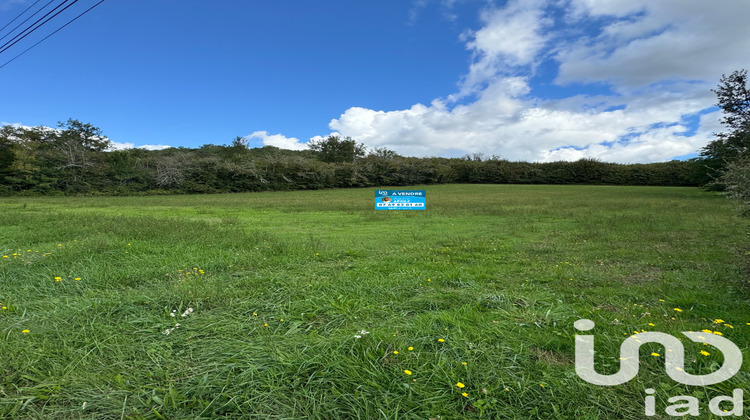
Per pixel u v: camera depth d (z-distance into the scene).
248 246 6.37
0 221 9.30
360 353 2.31
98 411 1.80
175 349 2.46
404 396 1.91
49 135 44.06
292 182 42.84
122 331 2.71
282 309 3.19
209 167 39.78
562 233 8.63
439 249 6.48
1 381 2.01
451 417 1.76
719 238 7.48
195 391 1.94
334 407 1.83
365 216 13.52
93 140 47.56
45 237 6.75
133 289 3.77
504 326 2.77
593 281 4.18
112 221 9.58
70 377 2.05
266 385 1.99
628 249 6.34
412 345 2.44
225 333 2.71
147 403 1.83
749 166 3.85
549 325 2.78
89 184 33.22
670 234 8.12
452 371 2.09
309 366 2.17
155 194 35.19
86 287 3.81
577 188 42.62
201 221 10.70
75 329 2.71
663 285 3.90
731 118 14.84
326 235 8.62
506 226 10.23
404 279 4.17
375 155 56.25
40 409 1.81
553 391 1.93
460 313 3.04
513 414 1.78
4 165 30.22
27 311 3.09
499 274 4.60
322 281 4.06
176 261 5.03
